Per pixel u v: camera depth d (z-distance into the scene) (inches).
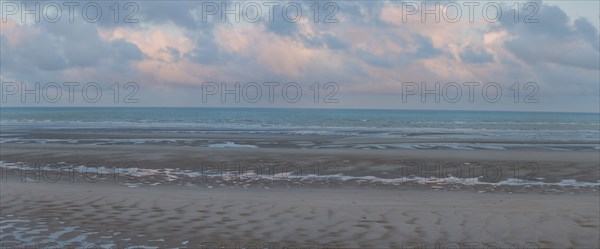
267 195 433.1
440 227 314.8
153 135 1323.8
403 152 808.3
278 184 507.8
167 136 1280.8
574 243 282.2
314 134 1466.5
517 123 2896.2
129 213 351.6
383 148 937.5
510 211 363.6
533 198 428.8
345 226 317.1
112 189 461.4
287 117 3919.8
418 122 2955.2
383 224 322.7
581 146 1042.7
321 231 305.3
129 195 424.8
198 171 596.1
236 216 343.3
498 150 898.1
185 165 644.1
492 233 301.7
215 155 745.6
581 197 437.1
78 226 315.6
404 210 366.6
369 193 452.1
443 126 2346.2
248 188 480.1
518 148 971.9
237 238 289.9
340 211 361.1
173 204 384.2
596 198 430.3
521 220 333.7
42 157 721.0
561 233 302.0
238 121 2896.2
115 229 308.7
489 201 410.0
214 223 324.2
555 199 423.8
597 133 1706.4
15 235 294.5
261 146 981.8
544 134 1608.0
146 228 310.8
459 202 404.2
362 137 1316.4
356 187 491.2
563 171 598.2
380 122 2903.5
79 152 783.7
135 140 1134.4
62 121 2637.8
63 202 389.4
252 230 307.4
